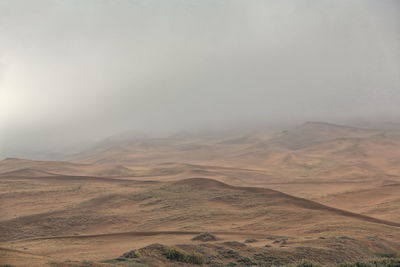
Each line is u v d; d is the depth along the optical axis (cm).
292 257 2648
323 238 3503
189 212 7000
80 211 7894
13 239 6184
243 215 6494
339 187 12862
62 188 11725
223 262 2450
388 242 3875
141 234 4694
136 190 10431
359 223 5119
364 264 2159
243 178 17275
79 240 4572
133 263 2119
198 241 3559
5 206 9381
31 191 10981
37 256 2111
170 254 2391
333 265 2191
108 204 8512
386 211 7150
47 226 6838
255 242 3625
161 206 7894
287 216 6069
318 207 6756
